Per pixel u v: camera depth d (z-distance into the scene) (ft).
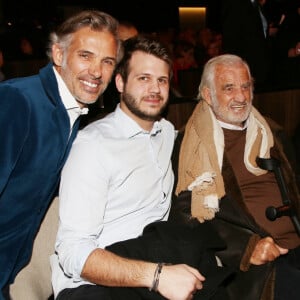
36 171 4.66
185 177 6.04
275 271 6.07
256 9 10.59
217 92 6.31
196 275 4.66
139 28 29.53
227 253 5.87
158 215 5.62
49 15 26.76
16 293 5.15
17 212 4.69
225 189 6.04
